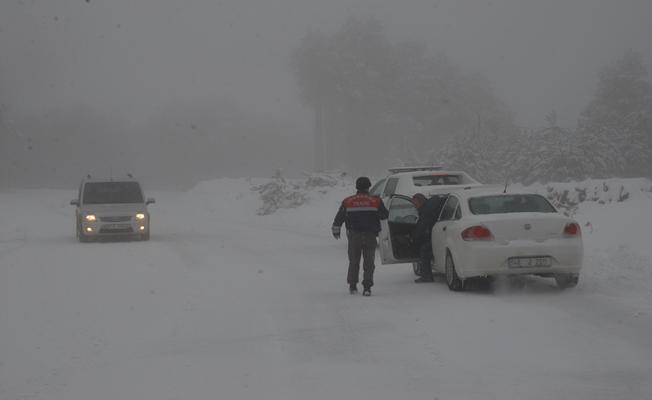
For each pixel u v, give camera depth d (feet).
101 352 38.42
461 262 51.26
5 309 50.93
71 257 83.30
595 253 63.16
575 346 36.68
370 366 34.42
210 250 89.92
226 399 29.94
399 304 49.67
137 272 69.51
